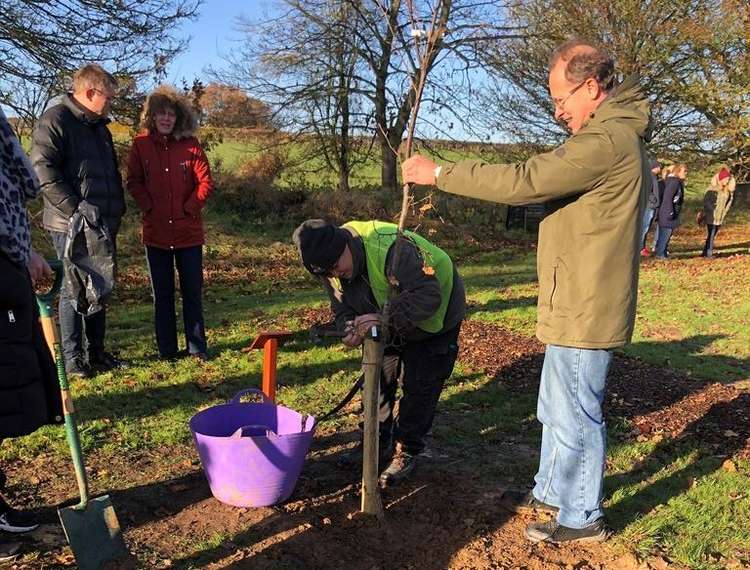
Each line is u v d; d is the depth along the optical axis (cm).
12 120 1060
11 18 954
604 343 281
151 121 523
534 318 789
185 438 412
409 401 349
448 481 365
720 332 760
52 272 282
